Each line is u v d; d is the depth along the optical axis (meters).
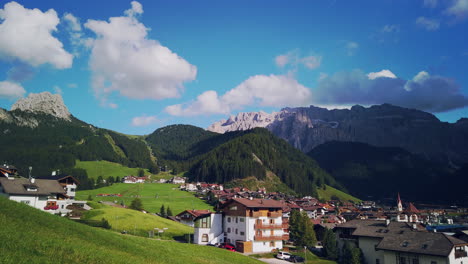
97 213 109.69
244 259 71.38
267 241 96.75
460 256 74.81
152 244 59.53
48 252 36.78
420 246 78.69
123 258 43.28
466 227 116.06
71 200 116.44
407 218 171.62
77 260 37.38
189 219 130.38
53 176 121.81
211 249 74.00
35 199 91.94
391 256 83.00
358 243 94.94
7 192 86.88
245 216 96.06
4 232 37.75
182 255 57.50
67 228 47.22
